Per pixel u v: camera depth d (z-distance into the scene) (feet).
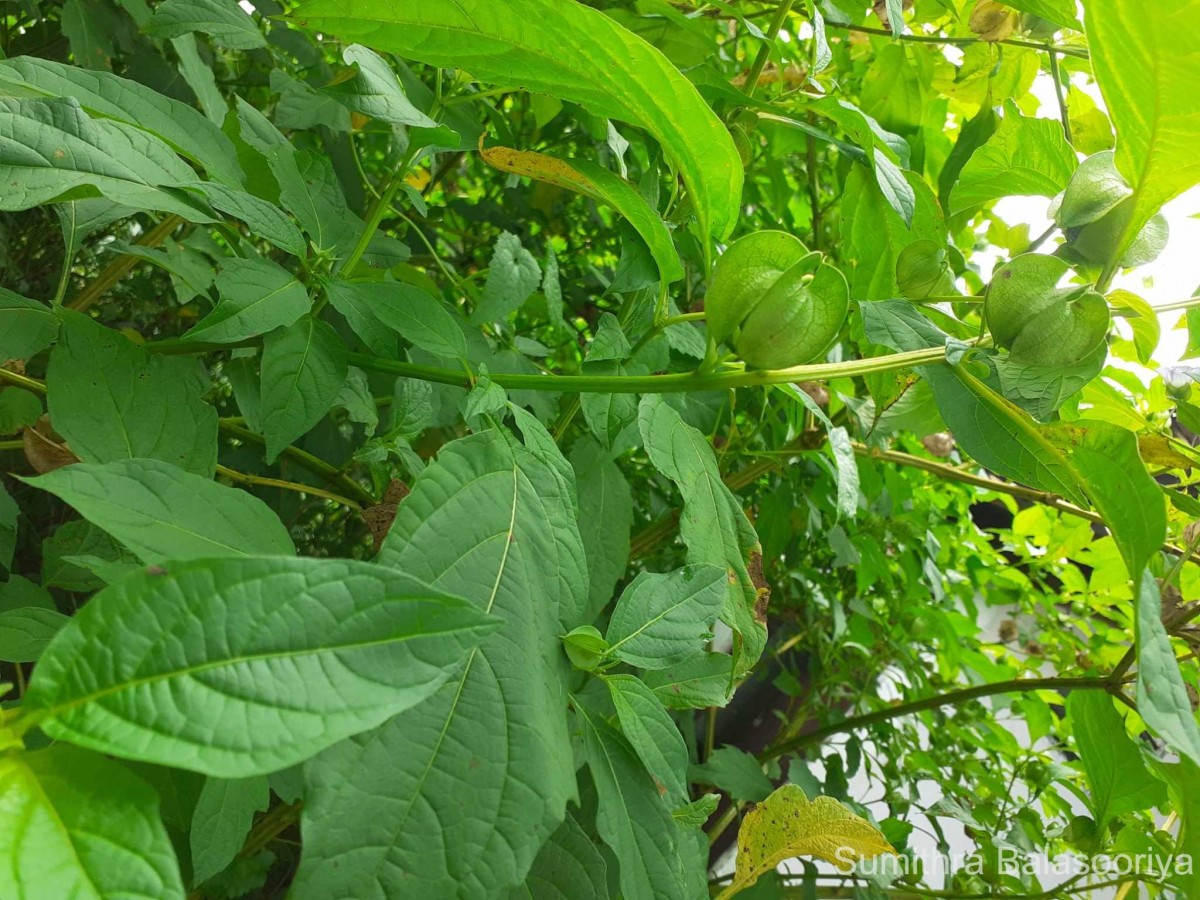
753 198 4.47
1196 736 1.29
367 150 4.36
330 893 1.16
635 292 2.72
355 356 2.20
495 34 1.80
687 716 3.71
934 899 3.76
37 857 0.90
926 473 4.87
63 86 1.83
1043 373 1.96
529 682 1.50
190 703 0.97
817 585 5.10
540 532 1.75
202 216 1.92
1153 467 2.89
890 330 2.23
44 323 2.11
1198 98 1.54
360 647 1.04
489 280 2.53
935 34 3.92
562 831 1.80
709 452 2.28
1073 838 3.27
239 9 2.47
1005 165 2.94
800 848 2.31
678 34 3.49
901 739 4.84
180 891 0.93
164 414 1.80
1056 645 5.00
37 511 3.42
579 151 4.24
